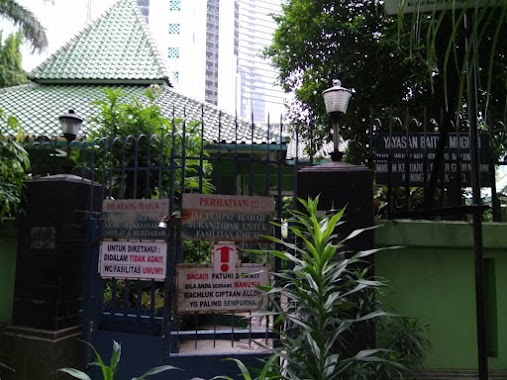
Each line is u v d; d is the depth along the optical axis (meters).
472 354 4.16
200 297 4.16
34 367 4.35
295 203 4.22
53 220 4.57
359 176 4.09
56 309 4.40
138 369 4.22
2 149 4.67
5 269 5.16
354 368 3.18
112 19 13.76
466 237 4.17
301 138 9.43
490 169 4.73
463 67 1.86
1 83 17.83
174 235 4.23
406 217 4.55
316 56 9.52
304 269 2.87
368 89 9.11
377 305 3.78
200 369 4.12
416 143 5.37
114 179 5.89
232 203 4.27
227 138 8.99
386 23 8.45
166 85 11.58
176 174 5.98
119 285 5.73
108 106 7.23
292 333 3.47
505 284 4.20
